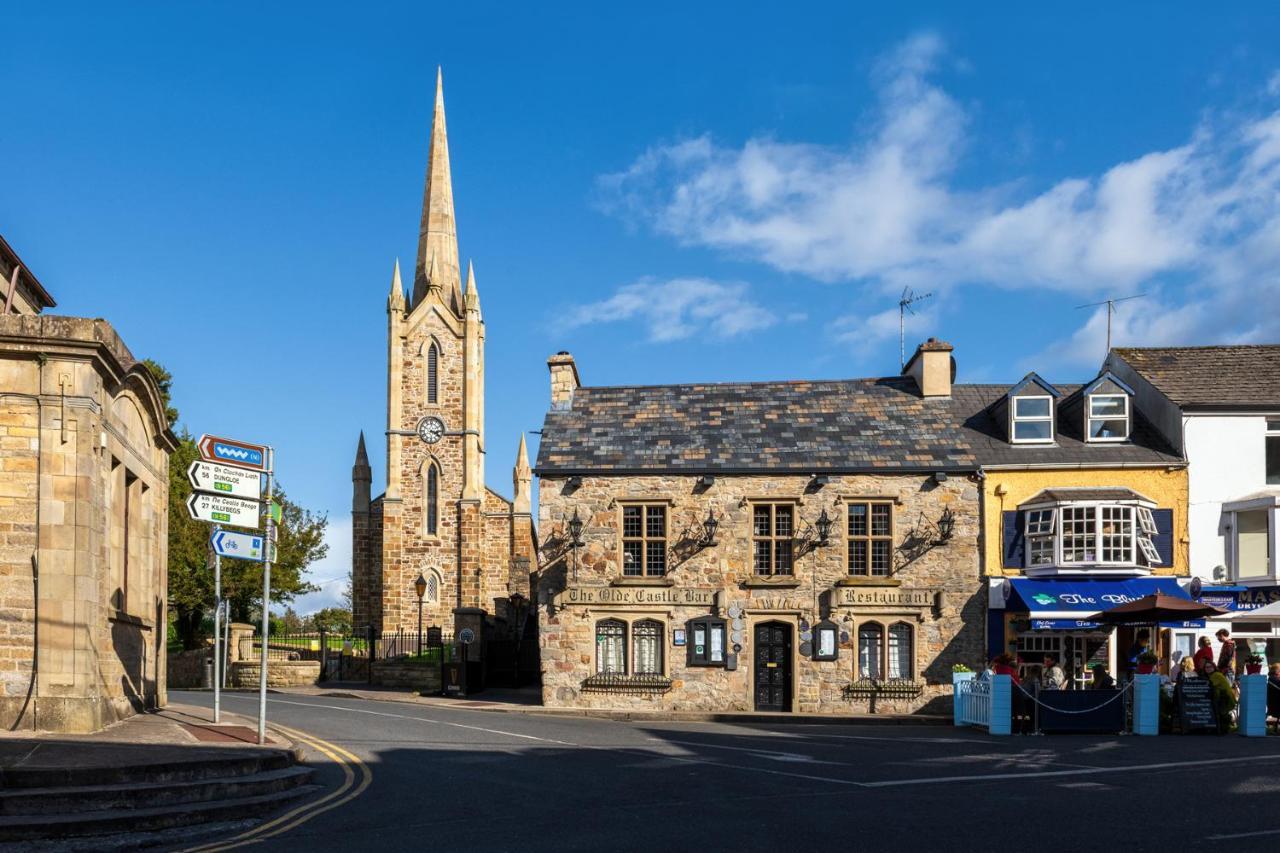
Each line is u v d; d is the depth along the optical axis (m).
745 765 15.44
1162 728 21.89
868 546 28.98
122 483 18.41
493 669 37.97
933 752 17.41
